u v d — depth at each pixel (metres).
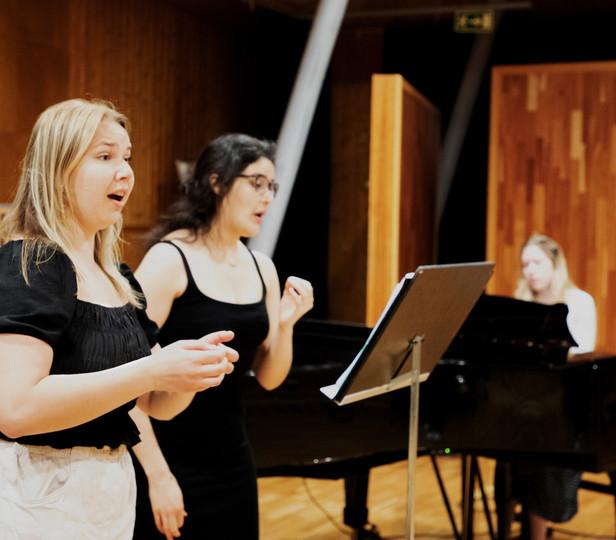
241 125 7.58
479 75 7.61
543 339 3.42
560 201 6.43
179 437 2.22
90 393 1.40
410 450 2.20
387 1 6.76
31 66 5.46
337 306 7.65
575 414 3.31
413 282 1.96
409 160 5.64
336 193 7.61
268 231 6.16
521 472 3.64
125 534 1.62
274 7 6.75
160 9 6.46
